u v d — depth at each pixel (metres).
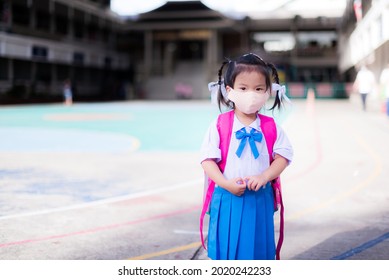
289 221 4.46
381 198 5.31
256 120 2.58
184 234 4.12
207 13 42.44
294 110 22.36
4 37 31.03
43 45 35.25
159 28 43.41
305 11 42.59
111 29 44.75
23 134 13.12
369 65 21.98
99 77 44.53
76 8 38.59
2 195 5.64
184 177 6.78
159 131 13.93
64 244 3.86
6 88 32.34
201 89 43.38
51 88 37.12
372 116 17.75
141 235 4.10
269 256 2.64
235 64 2.47
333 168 7.25
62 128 15.03
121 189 5.98
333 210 4.84
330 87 39.81
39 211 4.91
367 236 3.98
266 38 48.41
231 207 2.54
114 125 16.06
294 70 43.50
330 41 46.28
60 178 6.71
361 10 24.38
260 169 2.55
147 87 44.41
